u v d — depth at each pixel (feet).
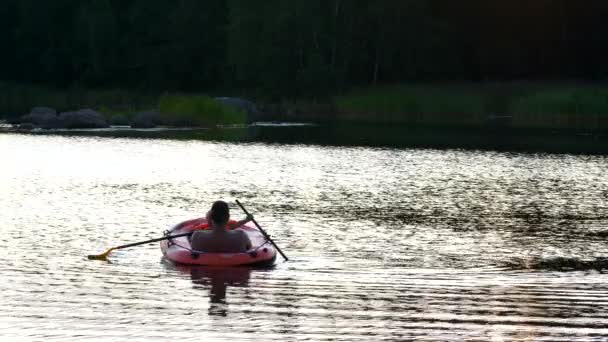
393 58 444.96
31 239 91.09
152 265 79.66
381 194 129.49
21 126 255.29
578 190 137.39
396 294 70.44
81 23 494.18
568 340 59.00
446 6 463.83
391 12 438.40
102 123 266.16
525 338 59.36
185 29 483.51
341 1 446.19
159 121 275.18
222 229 81.25
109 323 61.36
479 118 340.80
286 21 433.07
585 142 228.22
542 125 298.56
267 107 384.47
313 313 64.64
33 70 507.71
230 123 286.87
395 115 352.90
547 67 458.09
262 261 80.18
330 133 252.62
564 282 75.46
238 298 68.59
